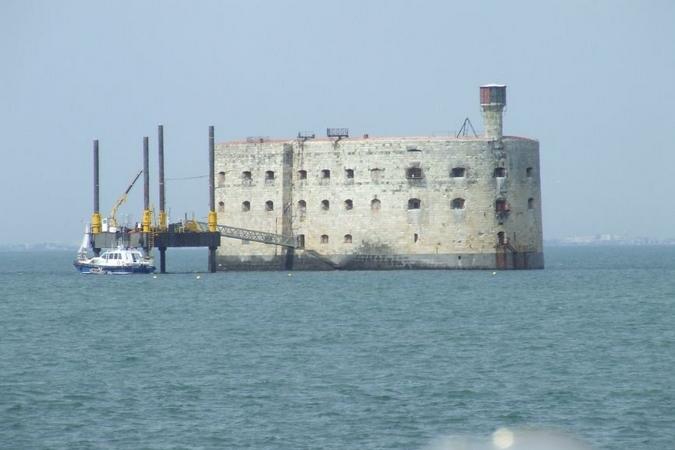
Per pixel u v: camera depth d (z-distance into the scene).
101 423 186.88
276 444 175.75
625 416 188.75
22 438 179.50
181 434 180.62
